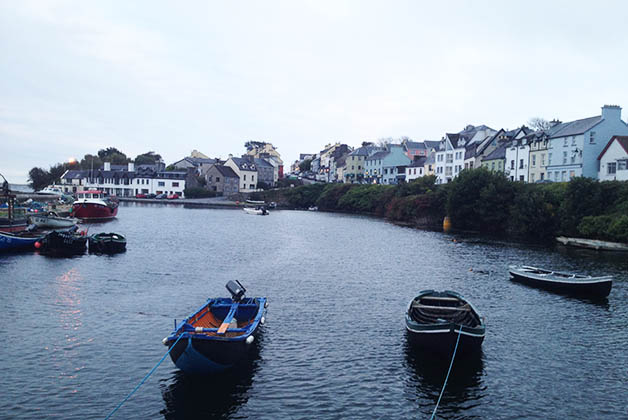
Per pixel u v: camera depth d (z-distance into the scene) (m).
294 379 17.88
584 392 17.42
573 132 77.88
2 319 24.17
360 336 22.84
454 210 81.38
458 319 21.09
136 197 161.12
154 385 17.11
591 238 60.19
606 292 30.83
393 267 42.06
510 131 108.38
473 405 16.22
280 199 165.38
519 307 28.89
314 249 53.62
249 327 19.30
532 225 66.94
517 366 19.67
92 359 19.31
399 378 18.17
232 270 39.25
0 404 15.49
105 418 14.82
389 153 156.38
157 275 36.28
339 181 183.25
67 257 43.59
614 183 62.19
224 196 174.38
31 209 80.00
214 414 15.22
